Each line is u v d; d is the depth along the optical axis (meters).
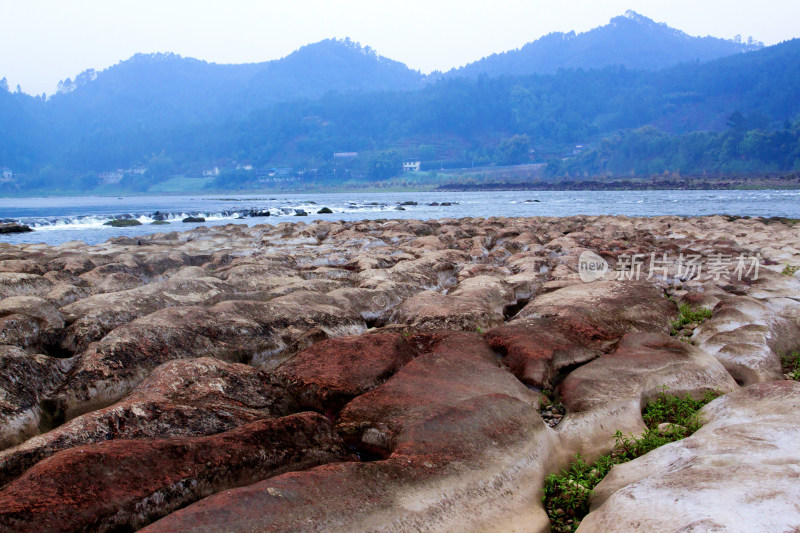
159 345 8.27
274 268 14.34
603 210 58.22
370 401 6.78
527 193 127.00
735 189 115.31
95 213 65.94
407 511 4.73
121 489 4.70
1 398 6.72
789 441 5.14
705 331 9.84
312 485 4.69
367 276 13.77
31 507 4.37
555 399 7.59
